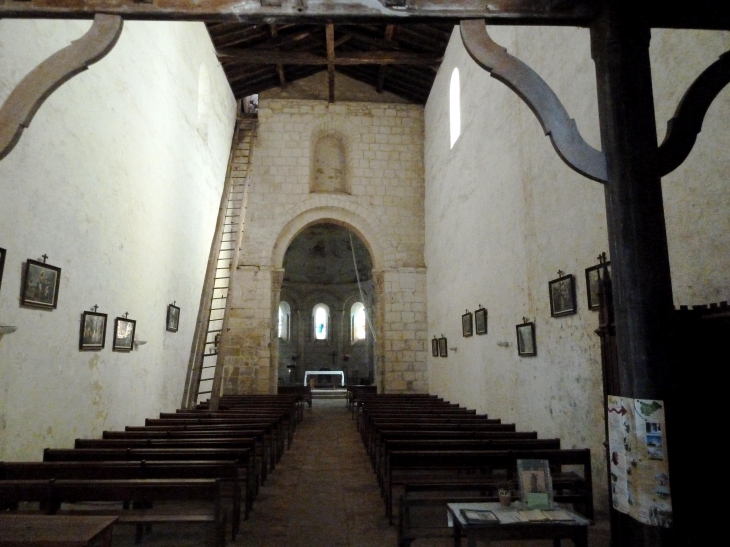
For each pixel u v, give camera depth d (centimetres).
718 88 391
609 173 386
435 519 622
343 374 2753
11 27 580
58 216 677
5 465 497
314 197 1897
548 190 820
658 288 365
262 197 1881
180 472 516
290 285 3086
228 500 702
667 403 355
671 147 384
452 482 577
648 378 356
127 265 905
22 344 602
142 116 970
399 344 1847
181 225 1242
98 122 788
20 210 596
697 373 398
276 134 1931
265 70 1861
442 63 1673
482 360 1167
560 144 388
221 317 1688
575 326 728
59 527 325
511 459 579
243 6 415
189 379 1271
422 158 1977
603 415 652
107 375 827
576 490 630
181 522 461
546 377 820
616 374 487
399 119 1994
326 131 1984
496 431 845
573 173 738
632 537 357
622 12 397
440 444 658
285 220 1873
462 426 842
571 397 737
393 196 1941
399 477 648
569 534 367
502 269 1038
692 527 380
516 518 374
